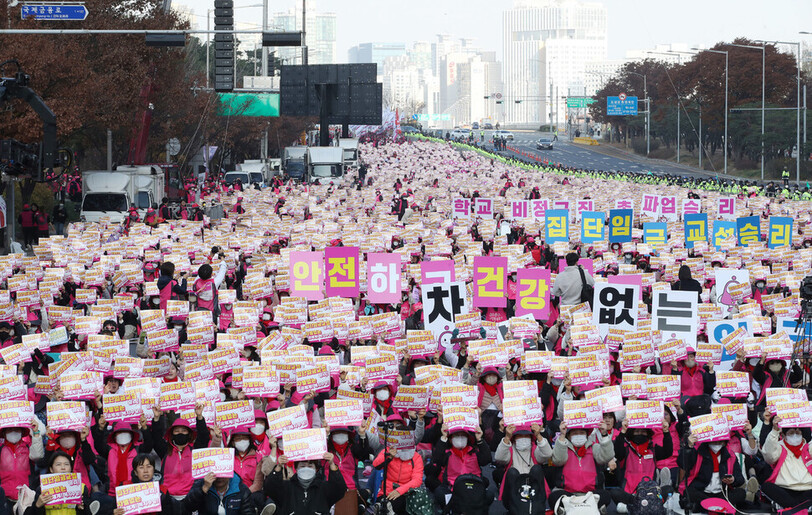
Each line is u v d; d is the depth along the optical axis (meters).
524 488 13.44
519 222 45.31
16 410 13.59
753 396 16.91
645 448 14.20
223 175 93.69
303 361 16.12
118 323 23.56
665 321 19.81
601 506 13.50
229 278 30.70
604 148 183.88
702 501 13.88
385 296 24.56
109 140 62.53
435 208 58.62
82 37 57.31
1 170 26.83
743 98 139.38
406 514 13.66
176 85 69.88
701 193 76.12
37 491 12.71
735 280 25.94
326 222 44.69
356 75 72.38
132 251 33.91
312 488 12.84
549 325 24.12
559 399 15.70
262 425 14.06
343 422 13.74
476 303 23.50
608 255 31.94
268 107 90.31
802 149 121.88
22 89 27.08
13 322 21.88
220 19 30.39
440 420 14.66
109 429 14.30
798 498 14.10
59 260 31.59
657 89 166.25
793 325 19.36
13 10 47.16
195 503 13.02
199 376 16.88
